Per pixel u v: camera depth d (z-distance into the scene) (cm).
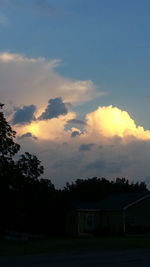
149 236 4847
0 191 4531
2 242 4044
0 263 2158
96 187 8012
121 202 5566
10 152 4559
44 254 2612
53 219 6006
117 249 2917
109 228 5547
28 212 5075
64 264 2086
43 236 5441
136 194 5759
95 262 2158
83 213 5684
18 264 2103
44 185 5762
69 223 5822
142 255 2506
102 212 5741
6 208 4616
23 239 4631
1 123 4497
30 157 4775
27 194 4772
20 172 4666
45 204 5766
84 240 3956
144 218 5472
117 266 1997
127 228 5338
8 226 4819
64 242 3653
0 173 4503
